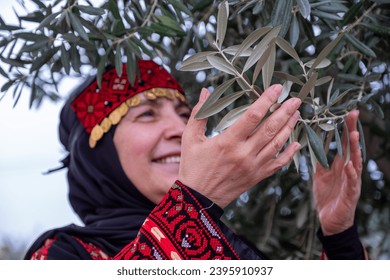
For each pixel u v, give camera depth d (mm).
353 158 1406
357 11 1227
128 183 1545
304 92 1096
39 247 1471
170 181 1529
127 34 1372
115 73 1592
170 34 1370
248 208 1845
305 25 1275
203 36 1625
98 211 1575
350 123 1301
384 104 1570
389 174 1762
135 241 1158
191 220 1133
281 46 1091
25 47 1309
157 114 1578
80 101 1604
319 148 1118
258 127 1110
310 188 1730
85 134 1588
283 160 1125
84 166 1586
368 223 1839
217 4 1477
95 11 1276
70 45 1351
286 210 1842
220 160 1123
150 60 1610
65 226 1476
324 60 1124
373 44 1320
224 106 1105
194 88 1796
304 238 1795
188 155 1150
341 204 1486
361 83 1361
